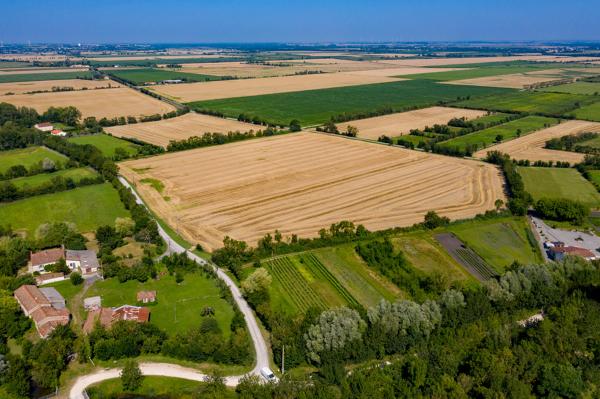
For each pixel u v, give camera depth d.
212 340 96.31
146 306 112.69
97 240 144.00
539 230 158.75
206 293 118.88
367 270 131.12
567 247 140.88
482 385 85.94
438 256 138.88
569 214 162.62
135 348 96.75
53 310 105.50
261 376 91.88
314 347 94.12
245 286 113.94
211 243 144.12
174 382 90.19
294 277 126.50
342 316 98.00
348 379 86.12
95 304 111.75
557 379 83.94
